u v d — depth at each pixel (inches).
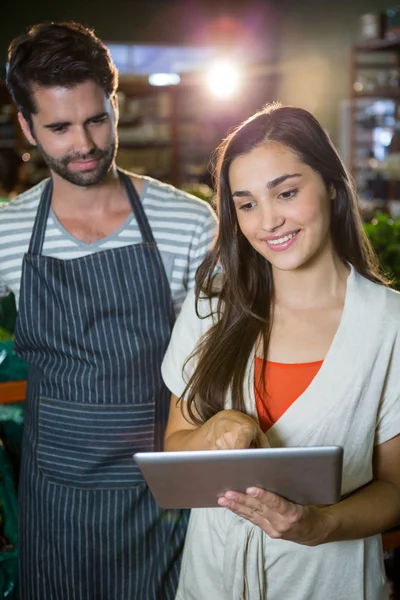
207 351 53.2
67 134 60.6
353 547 50.4
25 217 67.4
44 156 62.9
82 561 65.6
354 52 284.8
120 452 65.0
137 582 66.4
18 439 82.8
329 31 386.0
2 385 79.0
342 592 50.4
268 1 403.2
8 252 67.2
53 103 59.2
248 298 52.5
